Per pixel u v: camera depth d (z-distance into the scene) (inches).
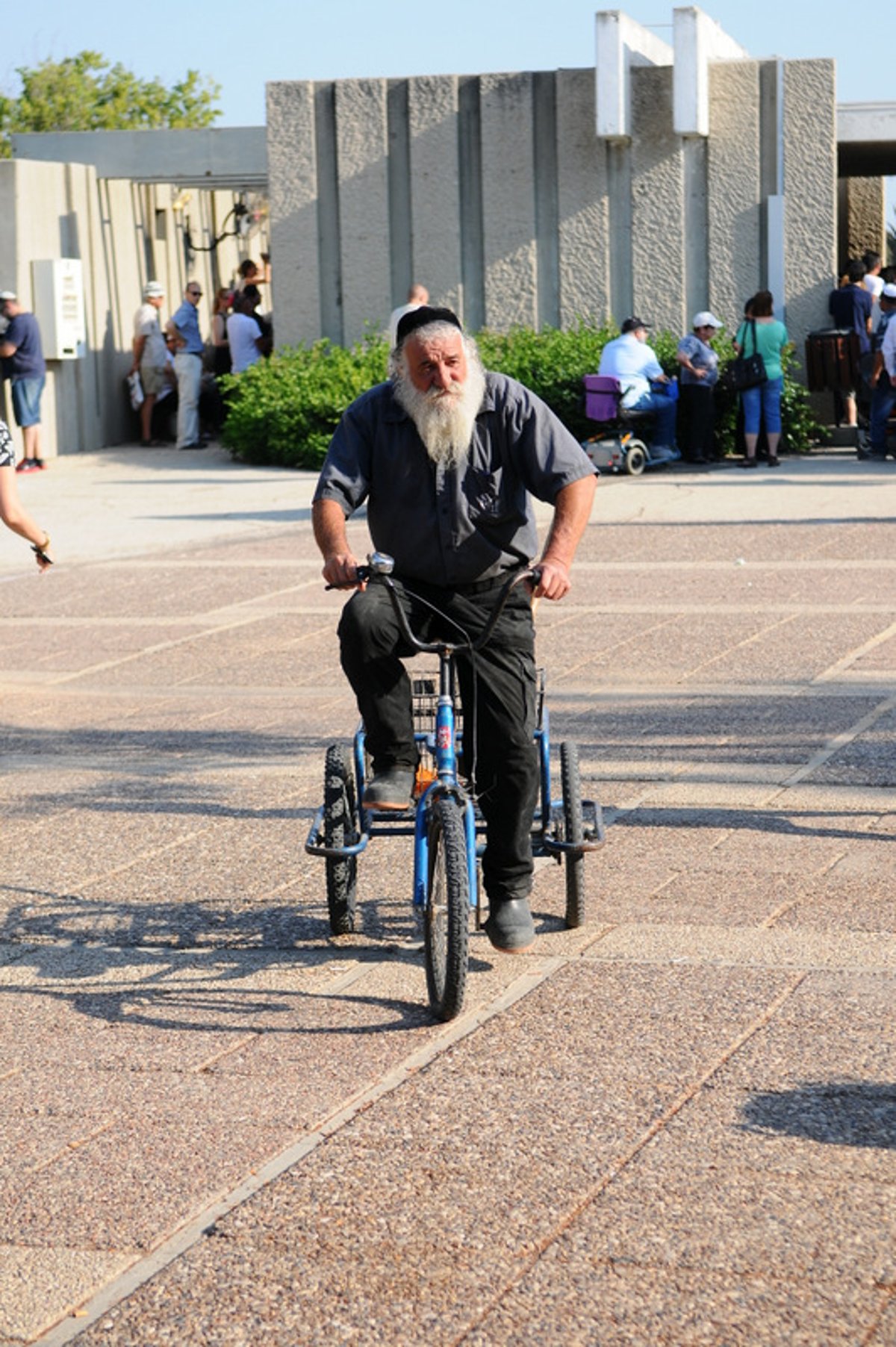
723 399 893.8
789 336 962.7
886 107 1024.2
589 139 964.0
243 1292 156.0
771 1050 204.7
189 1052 213.5
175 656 470.9
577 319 979.9
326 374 939.3
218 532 697.6
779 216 948.6
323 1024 221.1
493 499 228.4
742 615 492.7
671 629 475.5
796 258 954.1
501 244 983.6
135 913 269.3
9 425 978.7
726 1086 194.9
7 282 1009.5
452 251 989.2
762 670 423.5
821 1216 164.7
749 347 852.0
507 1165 177.9
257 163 1093.1
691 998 223.0
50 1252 165.5
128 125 2647.6
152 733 388.5
